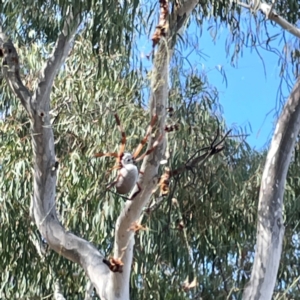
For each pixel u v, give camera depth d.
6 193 5.52
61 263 5.59
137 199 3.63
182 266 5.30
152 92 3.63
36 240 5.61
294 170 5.38
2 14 4.37
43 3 4.31
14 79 4.48
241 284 5.40
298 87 4.25
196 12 5.34
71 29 4.17
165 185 3.68
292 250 5.55
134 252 5.23
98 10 4.18
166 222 5.20
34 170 4.44
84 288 5.64
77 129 5.70
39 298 5.97
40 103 4.40
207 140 5.40
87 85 5.80
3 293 5.80
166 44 3.60
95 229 5.24
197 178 5.37
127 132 5.42
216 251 5.48
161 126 3.62
